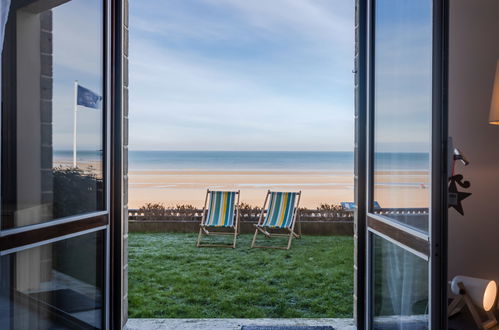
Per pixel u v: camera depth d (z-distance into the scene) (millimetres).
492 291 2496
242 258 5156
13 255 1744
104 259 2402
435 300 1665
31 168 1860
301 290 3830
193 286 3926
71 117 2148
